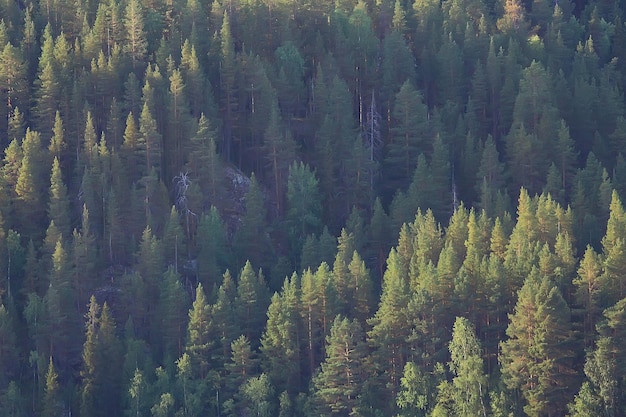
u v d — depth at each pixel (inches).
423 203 5462.6
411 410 4503.0
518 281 4724.4
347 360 4574.3
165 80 5841.5
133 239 5280.5
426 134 5861.2
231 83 5984.3
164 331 4894.2
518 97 5935.0
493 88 6230.3
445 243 5002.5
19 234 5231.3
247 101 6028.5
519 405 4473.4
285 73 6127.0
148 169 5536.4
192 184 5502.0
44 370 4773.6
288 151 5728.3
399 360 4648.1
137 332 5027.1
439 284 4719.5
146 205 5398.6
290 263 5378.9
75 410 4736.7
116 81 5866.1
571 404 4404.5
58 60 5954.7
